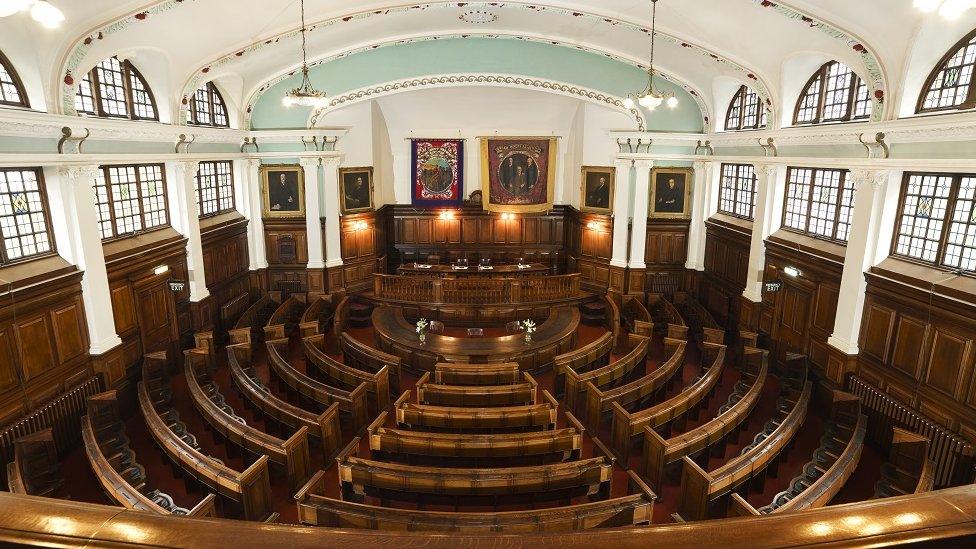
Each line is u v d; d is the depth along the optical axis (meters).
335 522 6.89
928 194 10.20
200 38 11.98
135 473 8.88
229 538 1.27
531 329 14.24
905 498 1.41
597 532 1.36
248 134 17.28
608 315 17.55
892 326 10.64
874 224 10.97
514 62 16.80
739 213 16.91
